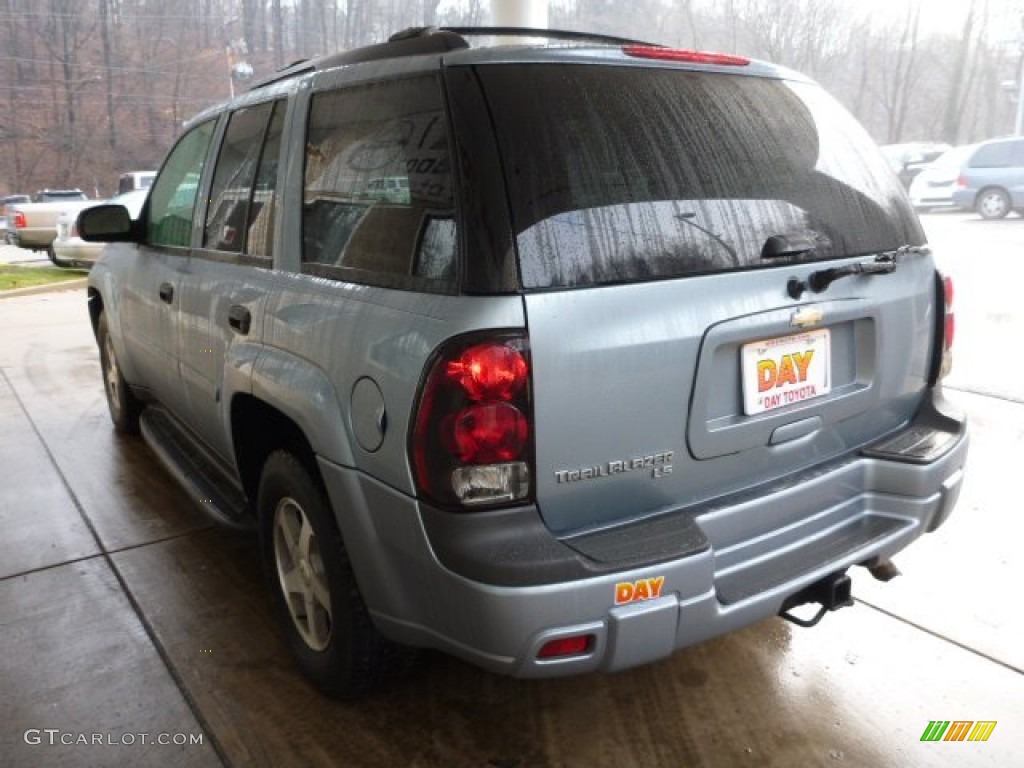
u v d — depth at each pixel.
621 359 1.90
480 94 1.94
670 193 2.02
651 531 1.98
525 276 1.82
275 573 2.76
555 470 1.87
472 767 2.29
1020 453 4.43
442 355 1.82
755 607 2.04
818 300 2.21
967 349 6.51
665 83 2.16
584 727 2.44
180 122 61.31
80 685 2.68
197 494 3.36
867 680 2.62
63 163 59.84
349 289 2.19
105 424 5.44
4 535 3.78
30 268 15.76
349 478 2.09
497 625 1.82
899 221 2.51
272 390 2.42
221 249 3.08
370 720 2.48
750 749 2.34
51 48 58.59
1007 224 14.36
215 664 2.78
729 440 2.10
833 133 2.47
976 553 3.39
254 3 57.56
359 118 2.30
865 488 2.45
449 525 1.84
